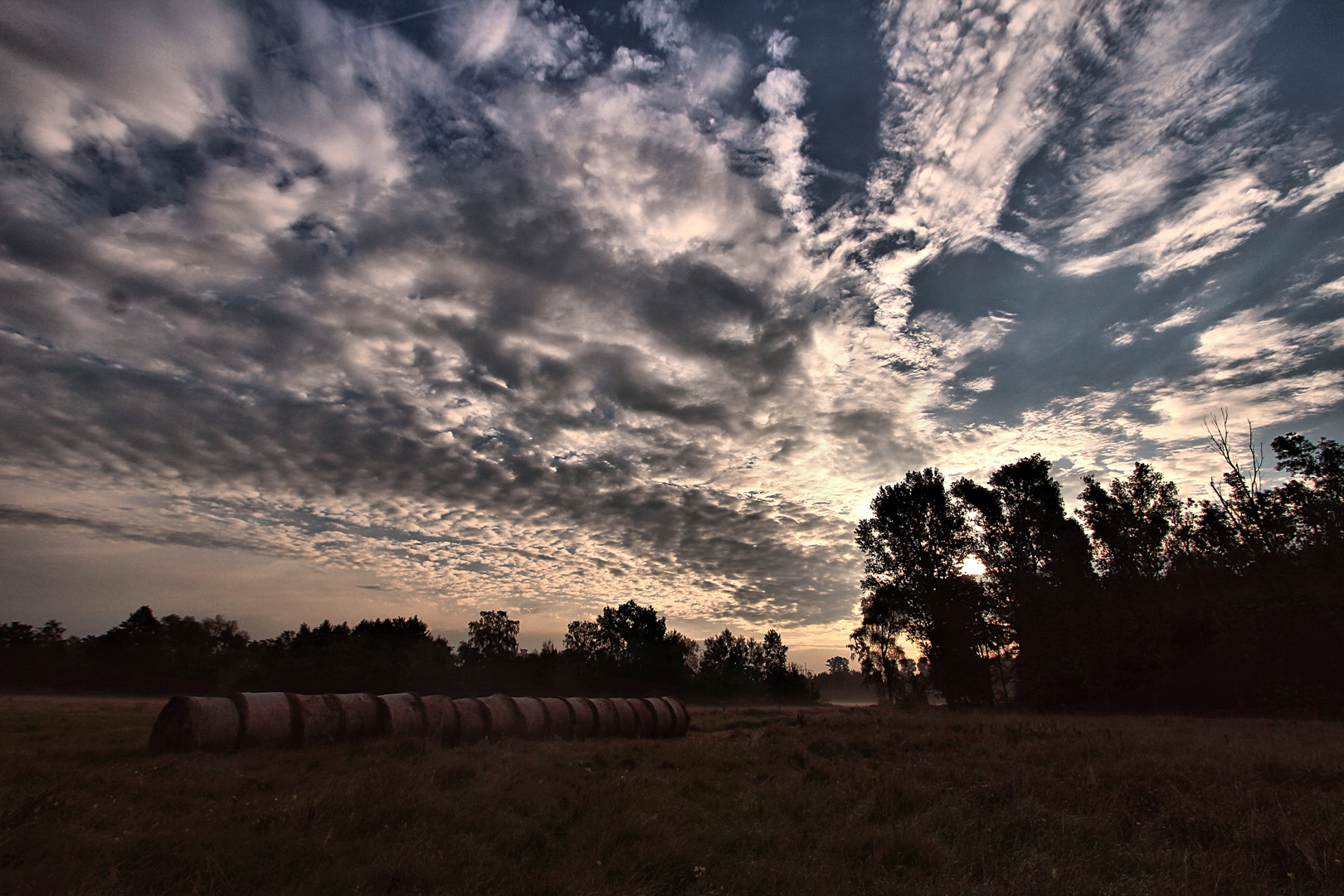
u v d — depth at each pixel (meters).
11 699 60.38
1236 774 10.57
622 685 102.12
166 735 15.40
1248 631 34.78
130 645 97.81
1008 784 10.23
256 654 103.94
